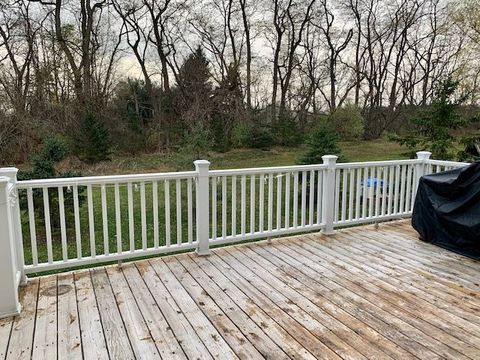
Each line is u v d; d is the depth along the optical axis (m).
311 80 21.00
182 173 3.72
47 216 3.24
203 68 15.77
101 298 2.94
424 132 7.92
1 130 10.62
